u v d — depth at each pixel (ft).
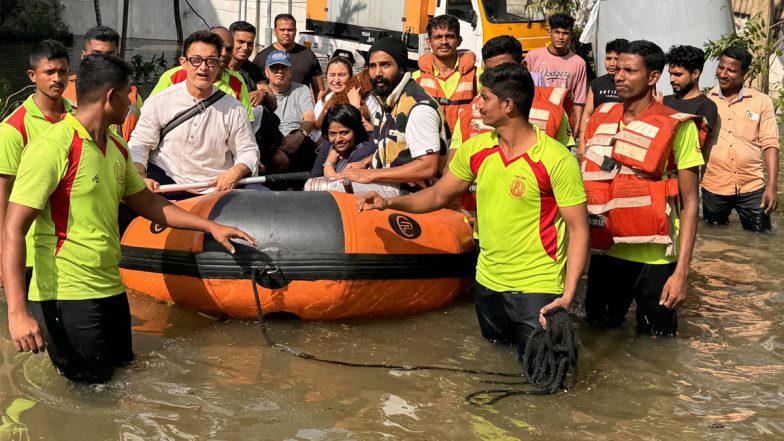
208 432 13.41
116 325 15.02
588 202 17.39
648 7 39.55
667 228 16.84
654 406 14.70
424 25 47.50
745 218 26.32
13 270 13.38
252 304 17.63
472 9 45.47
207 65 18.98
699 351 17.11
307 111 27.84
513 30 45.57
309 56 33.35
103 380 14.92
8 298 13.35
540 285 15.64
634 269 17.43
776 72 46.55
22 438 13.03
